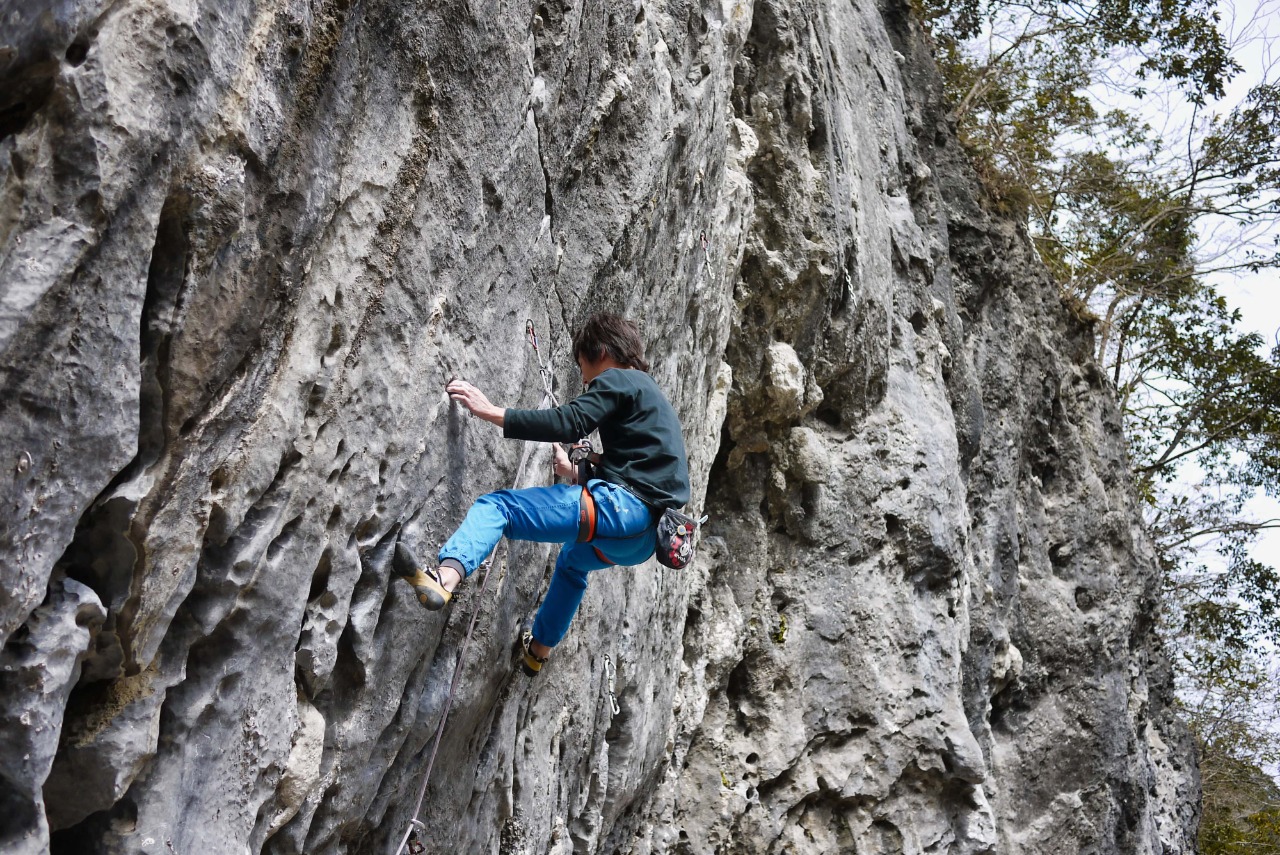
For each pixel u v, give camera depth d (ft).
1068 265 64.54
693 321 22.62
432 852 13.97
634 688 21.20
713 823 27.14
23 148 6.84
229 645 9.28
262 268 8.73
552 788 17.52
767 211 27.96
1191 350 69.87
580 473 13.25
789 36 27.94
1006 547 40.24
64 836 8.38
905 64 42.39
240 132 8.23
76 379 7.20
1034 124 61.98
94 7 7.03
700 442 24.91
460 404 12.15
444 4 10.73
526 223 13.58
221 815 9.27
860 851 29.32
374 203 10.26
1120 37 60.59
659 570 22.58
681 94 19.56
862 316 30.60
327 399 9.98
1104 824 40.73
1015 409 42.37
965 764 30.40
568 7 14.02
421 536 11.91
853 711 29.73
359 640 10.98
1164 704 53.93
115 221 7.32
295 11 8.64
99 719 8.16
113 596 8.00
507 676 15.03
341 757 11.07
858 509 31.01
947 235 39.09
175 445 8.31
